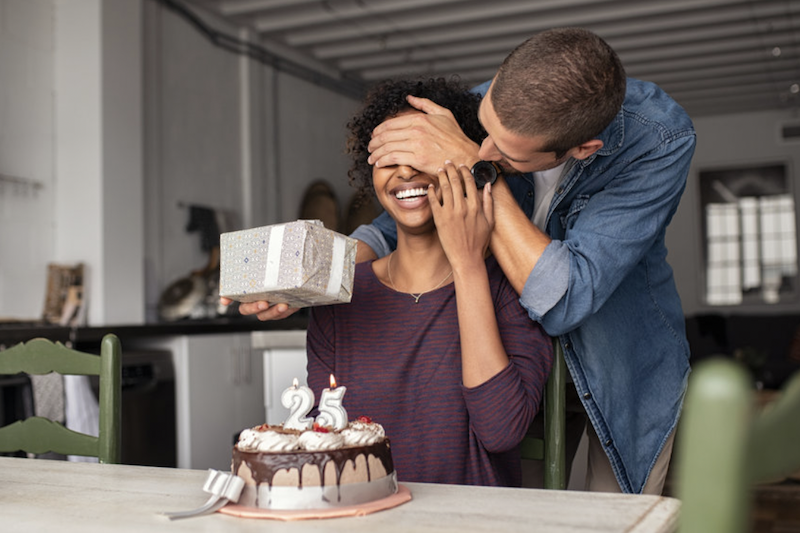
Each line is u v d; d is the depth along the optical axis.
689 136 1.31
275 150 6.17
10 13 4.01
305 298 1.10
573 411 1.59
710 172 8.56
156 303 4.78
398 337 1.29
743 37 6.23
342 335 1.33
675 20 5.75
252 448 0.86
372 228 1.67
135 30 4.43
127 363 3.63
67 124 4.24
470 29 6.01
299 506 0.81
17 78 4.04
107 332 3.46
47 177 4.20
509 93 1.07
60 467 1.12
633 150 1.31
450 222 1.18
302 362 2.50
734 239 8.47
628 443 1.40
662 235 1.47
